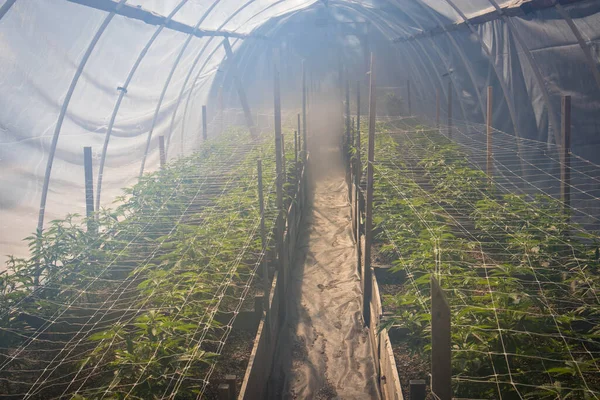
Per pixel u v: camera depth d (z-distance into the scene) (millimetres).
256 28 10570
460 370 2334
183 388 2359
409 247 3703
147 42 5949
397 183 4930
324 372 3785
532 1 4898
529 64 5633
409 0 8039
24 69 4016
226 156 6820
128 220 4461
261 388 3043
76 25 4418
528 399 2223
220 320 3260
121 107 6027
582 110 4754
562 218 3824
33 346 3020
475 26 7199
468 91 7809
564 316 2537
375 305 3773
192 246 3615
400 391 2490
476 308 2469
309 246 6215
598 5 4348
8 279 3293
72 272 3623
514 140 6039
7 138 3980
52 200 4609
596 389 2301
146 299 3072
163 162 5957
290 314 4625
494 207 4137
